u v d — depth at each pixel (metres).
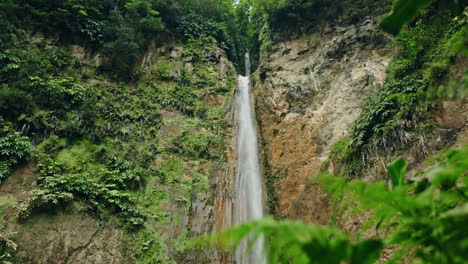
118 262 7.91
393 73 8.34
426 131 6.38
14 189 8.12
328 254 0.67
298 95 13.17
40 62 11.47
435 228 0.75
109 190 9.01
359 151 7.69
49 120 10.05
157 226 9.00
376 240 0.76
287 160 11.29
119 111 11.80
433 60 7.02
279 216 9.84
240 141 13.20
